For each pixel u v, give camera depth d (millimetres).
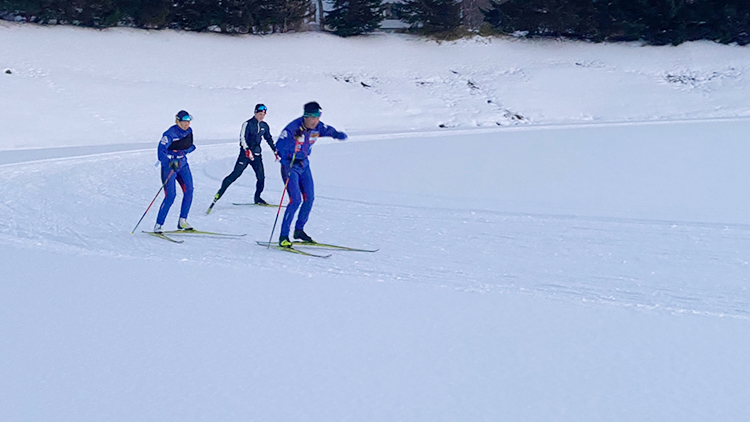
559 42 40188
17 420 2889
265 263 5887
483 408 3004
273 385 3238
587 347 3766
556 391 3186
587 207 8766
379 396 3125
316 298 4734
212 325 4109
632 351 3703
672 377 3350
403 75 35188
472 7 52469
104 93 26625
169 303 4574
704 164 13172
